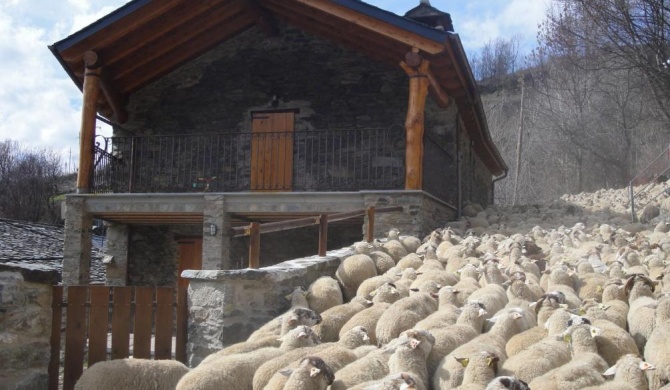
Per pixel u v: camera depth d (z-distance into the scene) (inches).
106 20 523.8
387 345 194.5
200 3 547.2
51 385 244.7
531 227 516.7
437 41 473.7
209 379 184.4
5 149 1417.3
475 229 506.3
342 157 590.2
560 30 948.6
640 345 213.9
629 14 783.1
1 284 211.2
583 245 389.7
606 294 260.1
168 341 261.3
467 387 160.2
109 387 203.6
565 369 166.2
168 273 606.2
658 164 1115.9
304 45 617.3
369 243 377.1
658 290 264.2
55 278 240.5
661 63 804.0
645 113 1202.0
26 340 225.8
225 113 621.0
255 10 574.2
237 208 498.3
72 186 1480.1
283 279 280.2
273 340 221.9
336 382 170.2
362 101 597.0
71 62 542.6
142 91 633.0
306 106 607.2
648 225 510.0
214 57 631.2
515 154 1652.3
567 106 1430.9
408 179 474.9
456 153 594.2
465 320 219.0
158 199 513.3
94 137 536.4
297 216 518.6
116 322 256.5
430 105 589.6
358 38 564.1
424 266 329.1
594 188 1343.5
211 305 260.7
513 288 265.1
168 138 622.5
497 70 2265.0
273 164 602.5
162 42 584.1
